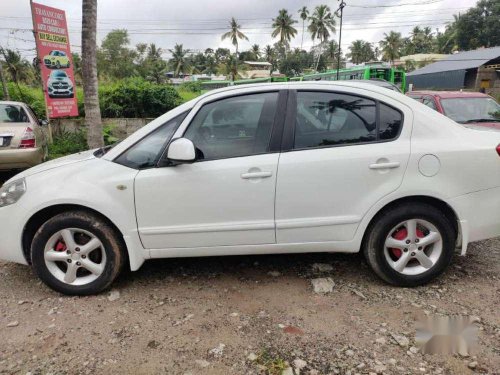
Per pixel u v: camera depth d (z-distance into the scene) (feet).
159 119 11.06
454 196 10.61
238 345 8.91
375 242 10.87
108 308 10.48
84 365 8.36
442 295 10.78
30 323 9.86
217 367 8.25
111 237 10.75
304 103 10.89
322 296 10.85
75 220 10.63
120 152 10.98
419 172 10.50
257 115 10.86
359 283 11.52
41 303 10.78
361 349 8.71
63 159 12.35
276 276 12.05
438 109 27.99
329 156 10.46
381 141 10.63
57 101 34.68
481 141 10.81
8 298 11.06
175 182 10.48
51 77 34.01
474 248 13.88
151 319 9.95
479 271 12.13
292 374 8.02
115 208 10.53
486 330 9.27
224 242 10.89
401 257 10.96
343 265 12.67
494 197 10.78
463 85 111.75
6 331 9.53
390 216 10.69
